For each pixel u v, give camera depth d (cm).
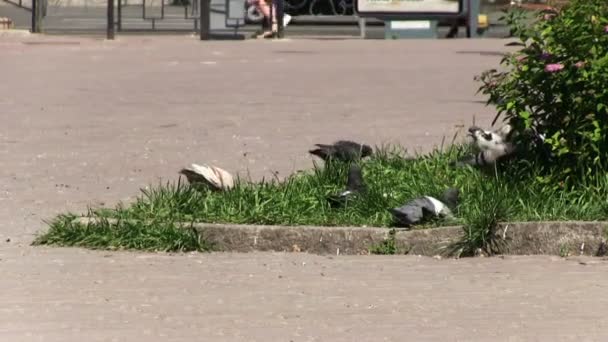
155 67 3800
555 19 1538
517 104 1533
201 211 1462
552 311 1144
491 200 1421
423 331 1077
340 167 1611
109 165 1995
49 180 1862
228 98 2930
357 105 2791
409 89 3133
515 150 1555
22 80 3362
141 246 1409
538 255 1372
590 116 1483
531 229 1374
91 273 1295
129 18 5897
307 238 1402
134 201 1619
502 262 1343
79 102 2850
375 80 3378
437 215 1400
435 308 1155
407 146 2134
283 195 1505
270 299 1190
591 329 1084
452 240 1369
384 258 1368
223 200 1490
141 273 1297
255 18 5538
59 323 1103
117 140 2266
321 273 1298
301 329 1084
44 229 1505
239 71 3666
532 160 1543
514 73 1552
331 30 5766
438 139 2242
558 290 1222
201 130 2388
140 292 1216
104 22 5938
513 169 1541
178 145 2202
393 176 1603
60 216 1478
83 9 5991
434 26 5291
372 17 5259
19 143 2227
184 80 3384
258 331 1079
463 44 4844
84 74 3553
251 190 1531
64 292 1215
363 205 1466
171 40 5094
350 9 5859
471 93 3028
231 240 1408
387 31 5278
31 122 2506
